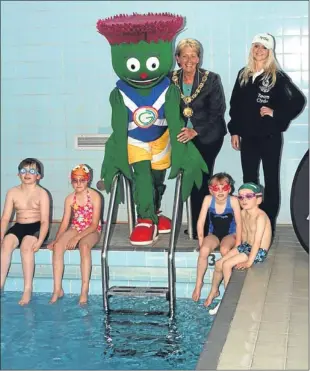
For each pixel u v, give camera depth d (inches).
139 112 256.1
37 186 268.2
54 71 303.7
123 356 211.6
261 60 257.1
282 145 291.9
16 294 267.1
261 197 246.5
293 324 187.3
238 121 265.3
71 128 306.3
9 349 219.5
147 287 252.1
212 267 255.6
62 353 215.3
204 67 292.5
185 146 261.0
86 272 254.8
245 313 195.9
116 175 259.6
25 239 260.4
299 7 283.4
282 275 229.3
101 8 296.7
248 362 164.2
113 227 297.6
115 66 252.5
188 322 235.1
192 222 275.7
